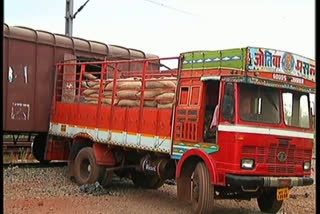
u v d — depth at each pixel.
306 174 8.44
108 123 10.77
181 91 8.83
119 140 10.32
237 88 7.76
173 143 8.80
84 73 12.28
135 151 10.49
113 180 12.74
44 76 13.98
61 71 13.98
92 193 10.41
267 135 7.83
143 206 9.32
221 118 7.85
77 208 8.76
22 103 13.48
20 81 13.45
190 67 8.72
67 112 12.66
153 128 9.40
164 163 9.40
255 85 7.92
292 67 8.31
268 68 7.96
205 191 7.88
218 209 9.46
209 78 8.17
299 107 8.49
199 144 8.22
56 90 13.77
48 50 14.10
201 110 8.31
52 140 13.53
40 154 15.01
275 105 8.14
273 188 8.27
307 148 8.45
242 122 7.66
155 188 11.71
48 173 12.92
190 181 8.56
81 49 14.90
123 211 8.70
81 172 11.47
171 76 9.45
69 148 13.23
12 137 15.16
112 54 15.77
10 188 10.44
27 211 8.27
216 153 7.86
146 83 9.82
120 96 10.50
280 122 8.10
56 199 9.54
